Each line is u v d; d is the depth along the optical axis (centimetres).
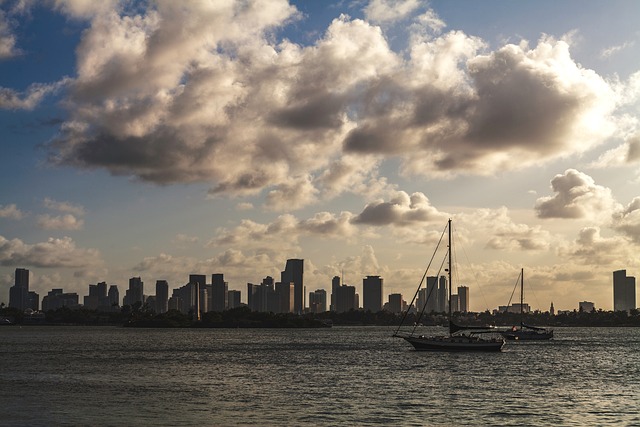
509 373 13062
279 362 15925
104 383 11275
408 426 7500
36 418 7894
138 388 10575
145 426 7462
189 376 12488
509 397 9619
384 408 8606
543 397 9656
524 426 7550
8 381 11575
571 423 7738
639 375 13025
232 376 12494
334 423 7644
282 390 10319
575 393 10150
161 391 10194
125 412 8288
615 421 7869
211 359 16962
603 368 14588
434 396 9662
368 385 10956
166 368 14238
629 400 9444
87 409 8494
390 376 12369
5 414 8144
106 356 18138
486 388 10600
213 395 9750
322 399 9356
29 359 16912
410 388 10550
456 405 8875
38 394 9838
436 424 7612
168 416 8019
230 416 8025
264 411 8375
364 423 7650
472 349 18388
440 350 18438
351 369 13850
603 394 10069
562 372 13488
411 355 17938
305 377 12256
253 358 17350
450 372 13150
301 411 8375
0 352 19988
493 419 7925
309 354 18962
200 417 7956
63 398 9412
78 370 13712
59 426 7462
